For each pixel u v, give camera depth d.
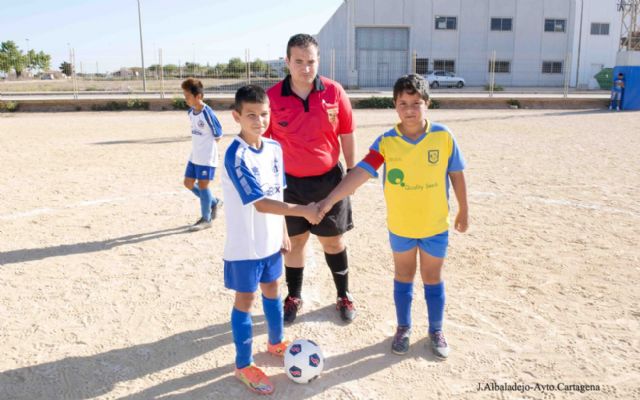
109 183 9.07
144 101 25.58
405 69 43.50
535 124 18.22
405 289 3.65
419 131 3.41
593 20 44.03
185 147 13.16
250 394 3.20
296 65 3.62
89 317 4.20
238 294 3.28
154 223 6.78
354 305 4.38
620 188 8.44
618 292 4.55
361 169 3.45
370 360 3.57
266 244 3.26
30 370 3.46
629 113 22.48
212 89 31.39
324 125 3.80
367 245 5.91
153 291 4.70
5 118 21.52
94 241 6.05
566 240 5.93
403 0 42.25
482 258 5.40
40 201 7.87
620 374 3.35
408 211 3.46
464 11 43.06
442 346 3.60
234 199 3.18
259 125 3.11
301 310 4.32
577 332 3.88
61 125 18.78
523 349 3.66
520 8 43.44
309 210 3.25
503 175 9.51
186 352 3.69
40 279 4.96
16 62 58.31
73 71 27.33
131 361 3.57
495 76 44.34
